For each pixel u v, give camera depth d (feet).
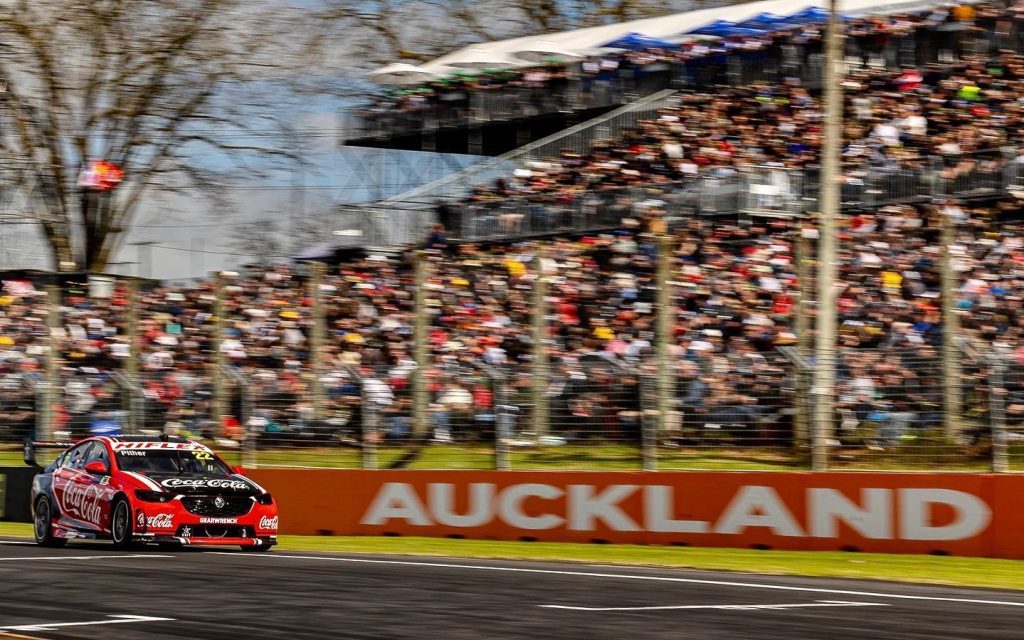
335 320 75.05
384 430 55.01
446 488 52.90
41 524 48.42
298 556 43.16
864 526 44.78
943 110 80.23
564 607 29.01
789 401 47.14
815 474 45.75
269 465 57.41
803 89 86.89
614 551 46.39
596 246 76.07
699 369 49.01
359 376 55.98
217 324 61.11
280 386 57.72
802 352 48.32
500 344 69.82
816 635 24.82
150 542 43.86
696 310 66.64
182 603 29.55
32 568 37.50
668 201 80.84
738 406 47.98
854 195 76.38
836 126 57.26
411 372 54.85
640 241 74.23
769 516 46.42
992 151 71.51
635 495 48.98
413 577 35.63
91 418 61.57
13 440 63.87
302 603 29.60
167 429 59.77
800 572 39.63
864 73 87.71
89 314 79.30
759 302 65.41
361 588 32.73
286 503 56.59
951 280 53.16
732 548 46.98
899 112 81.05
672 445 49.01
